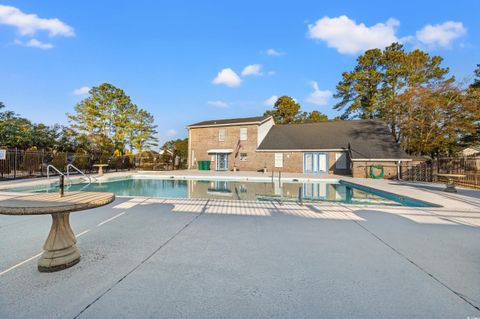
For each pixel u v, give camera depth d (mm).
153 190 13188
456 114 20141
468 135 21562
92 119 31812
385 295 2389
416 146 22391
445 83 20547
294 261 3199
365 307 2188
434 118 21156
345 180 15867
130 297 2320
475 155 18766
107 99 33344
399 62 28000
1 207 2521
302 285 2570
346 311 2129
